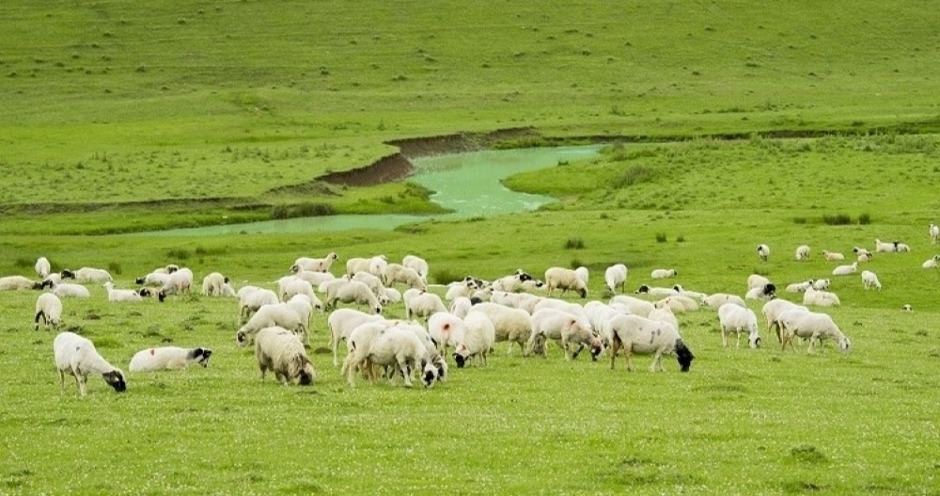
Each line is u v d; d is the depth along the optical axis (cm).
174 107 15475
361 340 3091
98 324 4272
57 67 17550
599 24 19888
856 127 13288
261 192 9838
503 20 19962
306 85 17150
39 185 10069
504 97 16412
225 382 3123
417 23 19762
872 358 3841
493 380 3253
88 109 15375
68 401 2855
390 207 9838
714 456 2423
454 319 3547
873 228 7531
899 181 9338
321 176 10638
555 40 19175
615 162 11338
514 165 12262
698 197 9250
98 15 19662
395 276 5462
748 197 9075
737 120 14200
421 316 4419
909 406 3008
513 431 2606
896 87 17038
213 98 15925
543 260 6919
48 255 7369
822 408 2959
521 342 3775
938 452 2481
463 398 2981
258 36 19125
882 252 6844
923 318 5050
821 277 6284
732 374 3412
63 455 2356
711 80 17638
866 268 6444
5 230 8519
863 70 18362
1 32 18762
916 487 2233
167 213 9250
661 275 6362
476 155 13075
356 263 5606
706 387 3198
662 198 9350
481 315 3588
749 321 3978
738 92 16875
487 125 14212
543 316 3684
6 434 2516
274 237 7988
